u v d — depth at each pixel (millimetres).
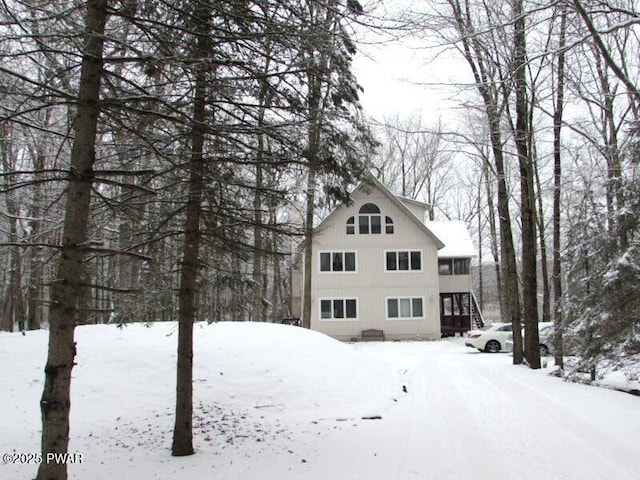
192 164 6301
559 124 14703
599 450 6594
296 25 5703
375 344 28312
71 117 5824
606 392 10984
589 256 11625
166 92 6336
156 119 5988
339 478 5855
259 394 10531
